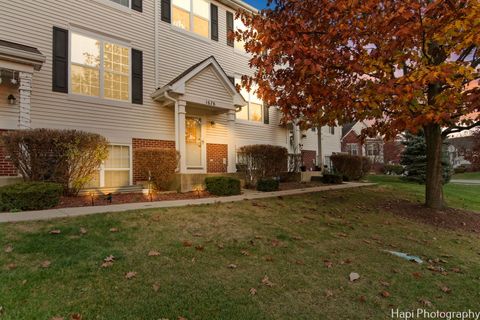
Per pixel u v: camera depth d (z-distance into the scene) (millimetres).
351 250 4926
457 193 13156
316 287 3570
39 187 5949
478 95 4711
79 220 4926
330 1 5562
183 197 8047
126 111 9406
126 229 4711
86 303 2760
